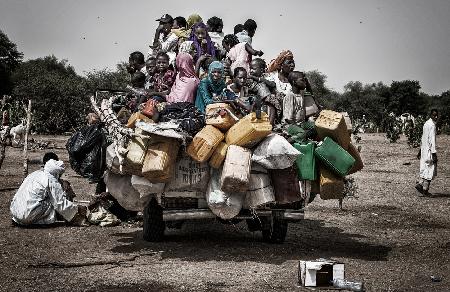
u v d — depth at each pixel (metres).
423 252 9.22
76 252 8.59
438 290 7.09
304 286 6.99
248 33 13.05
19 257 8.21
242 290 6.77
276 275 7.47
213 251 8.79
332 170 8.53
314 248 9.27
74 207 10.62
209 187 8.45
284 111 9.56
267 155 8.13
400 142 37.59
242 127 8.13
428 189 15.99
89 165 9.09
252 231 10.52
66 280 7.09
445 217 12.56
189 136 8.21
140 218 11.30
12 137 28.67
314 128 8.89
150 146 8.20
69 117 49.12
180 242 9.43
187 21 13.30
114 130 8.69
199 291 6.69
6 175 17.91
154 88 10.45
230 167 8.04
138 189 8.48
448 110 89.00
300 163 8.44
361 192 16.23
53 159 10.82
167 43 12.30
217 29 13.04
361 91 90.69
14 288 6.74
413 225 11.62
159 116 8.73
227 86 9.95
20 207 10.39
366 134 48.75
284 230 9.43
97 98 10.55
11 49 82.31
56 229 10.30
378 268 8.09
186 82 9.80
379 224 11.67
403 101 89.44
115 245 9.11
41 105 47.53
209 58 10.75
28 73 53.41
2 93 81.56
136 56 11.95
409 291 7.01
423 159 16.00
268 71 10.81
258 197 8.38
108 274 7.38
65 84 49.22
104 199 11.00
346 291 6.86
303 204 8.98
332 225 11.48
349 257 8.72
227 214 8.41
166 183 8.50
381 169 22.27
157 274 7.39
